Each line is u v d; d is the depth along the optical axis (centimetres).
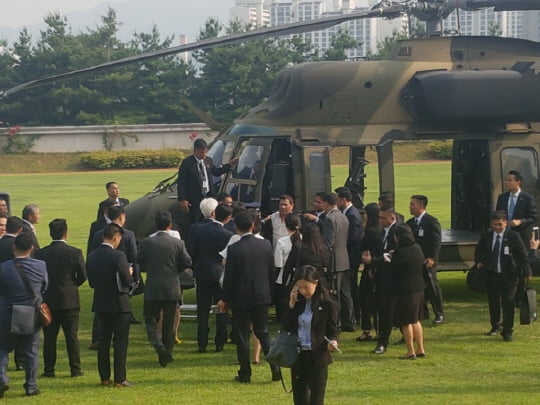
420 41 1368
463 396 827
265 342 903
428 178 3797
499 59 1374
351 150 1387
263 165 1264
